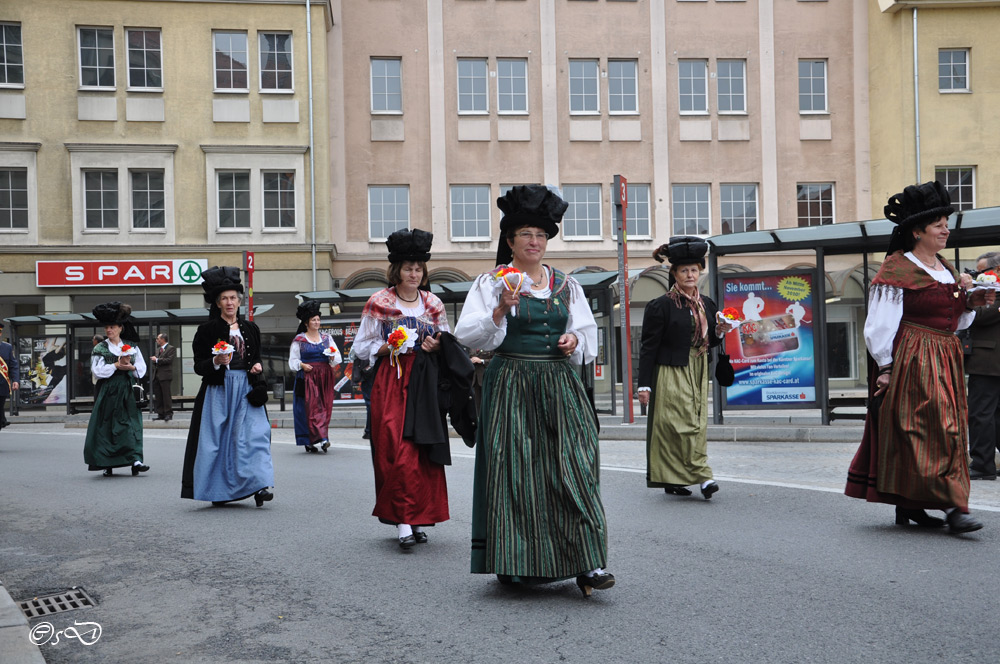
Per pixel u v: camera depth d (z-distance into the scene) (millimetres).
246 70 28656
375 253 29906
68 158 28109
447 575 5395
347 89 30000
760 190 30781
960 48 29609
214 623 4574
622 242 16516
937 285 6094
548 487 4742
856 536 6168
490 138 30266
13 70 28062
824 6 30969
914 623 4254
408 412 6160
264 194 28781
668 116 30609
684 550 5855
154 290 28344
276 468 10977
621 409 19781
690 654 3883
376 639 4223
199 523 7262
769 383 15109
